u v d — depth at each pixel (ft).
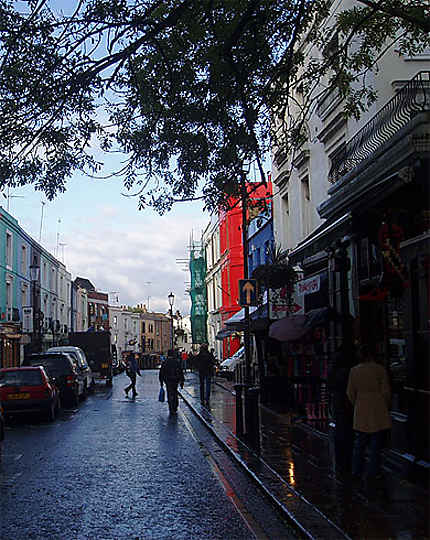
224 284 153.07
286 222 74.69
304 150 61.46
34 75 25.32
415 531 20.56
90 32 25.12
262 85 32.76
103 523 23.43
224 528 22.52
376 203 32.30
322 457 34.60
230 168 34.30
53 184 28.89
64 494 28.12
